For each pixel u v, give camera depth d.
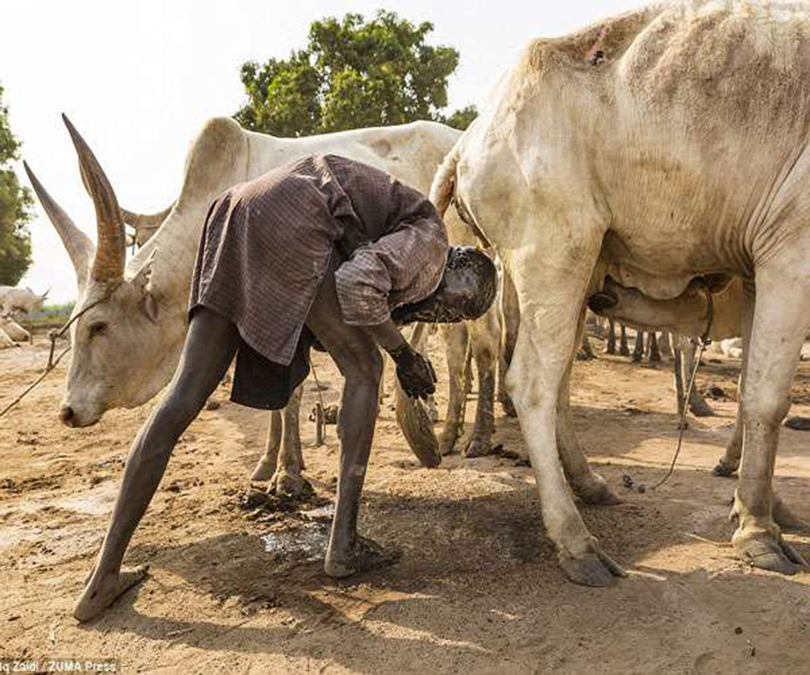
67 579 3.71
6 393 10.12
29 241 32.34
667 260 4.03
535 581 3.49
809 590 3.30
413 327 6.62
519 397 3.77
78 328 4.66
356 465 3.53
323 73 24.11
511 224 3.83
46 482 5.57
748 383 3.70
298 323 3.17
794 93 3.56
